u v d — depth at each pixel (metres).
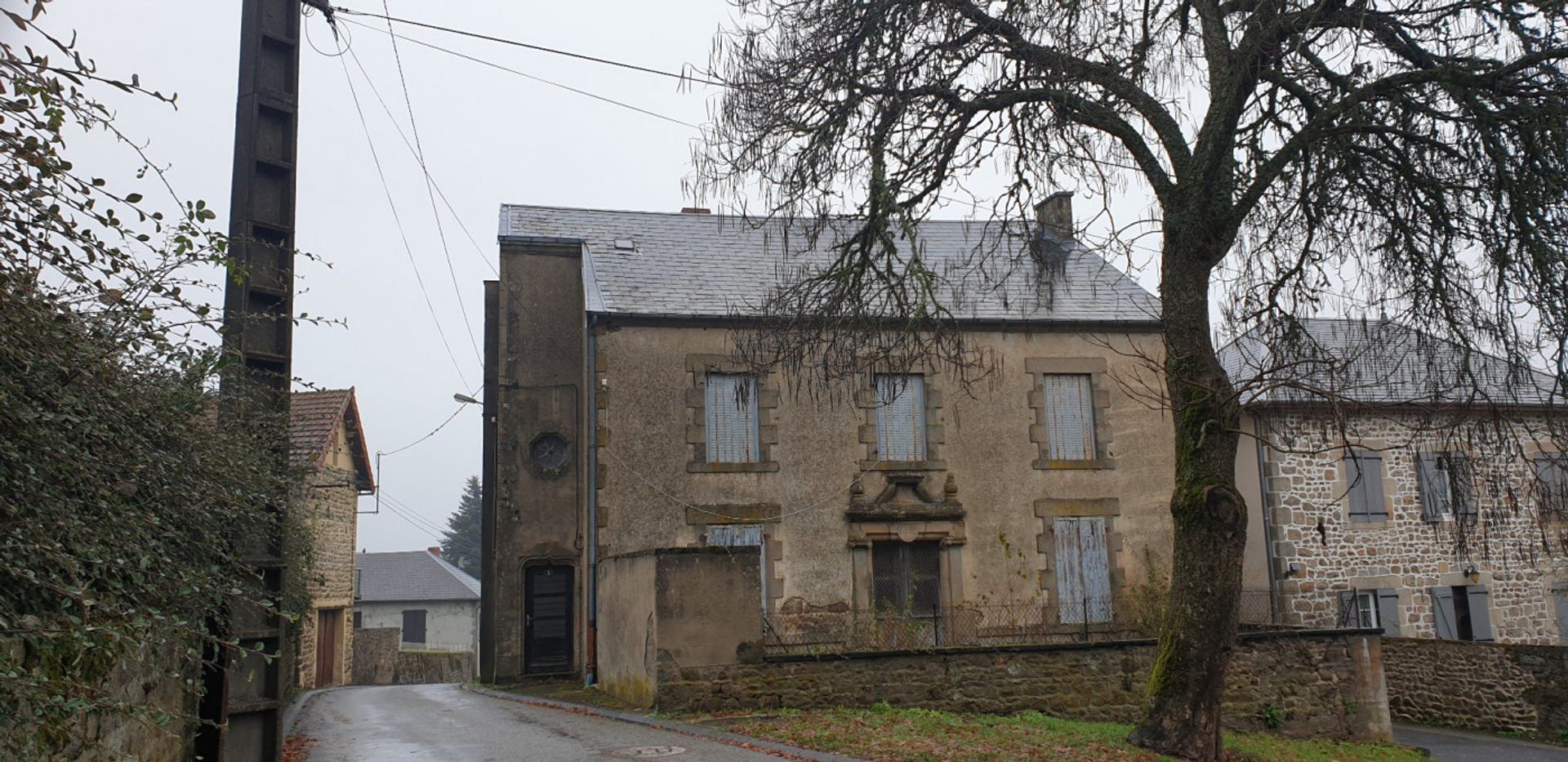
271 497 7.40
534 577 18.03
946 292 18.12
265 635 7.18
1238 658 13.20
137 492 5.77
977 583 17.52
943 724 10.80
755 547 12.08
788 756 9.11
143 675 5.93
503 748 9.96
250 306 7.45
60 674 4.57
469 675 32.94
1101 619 17.72
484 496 19.62
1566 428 9.86
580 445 18.34
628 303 17.47
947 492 17.70
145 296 5.47
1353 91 9.62
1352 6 9.24
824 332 11.23
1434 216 9.88
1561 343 9.10
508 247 18.95
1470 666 17.08
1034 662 12.50
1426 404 10.54
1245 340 13.61
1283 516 18.92
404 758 9.64
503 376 18.47
